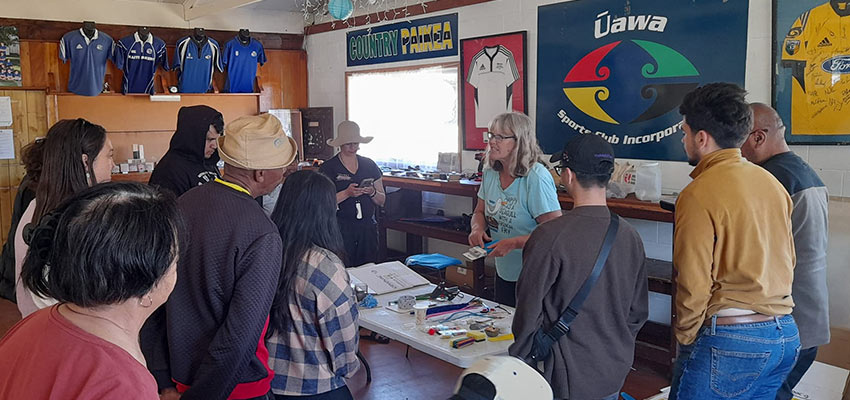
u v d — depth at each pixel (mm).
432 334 2613
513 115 3045
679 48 4270
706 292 2023
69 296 1060
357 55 7094
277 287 2082
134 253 1061
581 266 1909
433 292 3107
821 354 3566
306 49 7977
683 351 2156
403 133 6605
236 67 7371
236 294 1823
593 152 1970
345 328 2135
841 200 3623
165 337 2004
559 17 4953
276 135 2023
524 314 1939
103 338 1069
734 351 2027
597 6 4691
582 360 1940
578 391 1942
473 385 861
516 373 886
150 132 7270
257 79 7621
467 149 5891
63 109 6738
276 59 7793
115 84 7008
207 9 6695
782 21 3770
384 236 6176
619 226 1977
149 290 1114
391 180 5977
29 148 2346
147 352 2004
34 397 1007
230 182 2000
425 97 6281
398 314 2871
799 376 2568
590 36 4762
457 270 5457
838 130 3625
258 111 7770
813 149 3756
